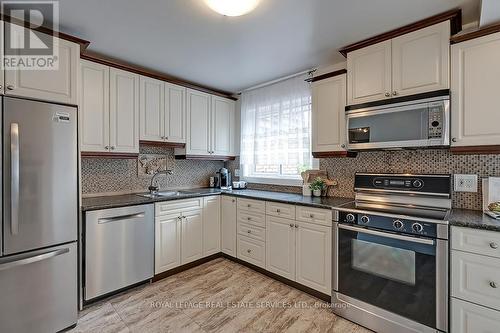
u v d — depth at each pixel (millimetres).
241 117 3832
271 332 1905
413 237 1748
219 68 2955
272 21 1989
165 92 3084
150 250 2607
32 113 1777
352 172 2701
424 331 1722
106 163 2904
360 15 1902
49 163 1855
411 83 2014
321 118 2613
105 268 2273
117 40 2297
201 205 3109
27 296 1772
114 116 2627
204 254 3146
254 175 3648
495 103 1700
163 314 2115
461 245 1596
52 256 1852
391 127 2072
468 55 1791
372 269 1954
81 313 2117
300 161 3121
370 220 1958
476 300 1548
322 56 2629
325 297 2312
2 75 1688
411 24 2000
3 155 1669
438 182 2064
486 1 1525
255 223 2910
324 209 2262
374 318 1933
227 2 1680
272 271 2723
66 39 1981
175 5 1778
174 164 3541
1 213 1663
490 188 1873
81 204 2238
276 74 3160
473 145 1774
